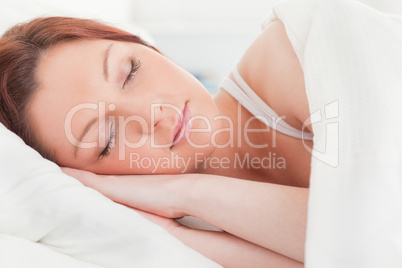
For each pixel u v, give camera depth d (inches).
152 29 77.9
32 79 27.9
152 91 27.5
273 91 31.1
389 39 24.7
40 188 22.6
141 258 20.4
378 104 21.3
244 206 23.9
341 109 21.5
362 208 18.8
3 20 41.8
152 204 26.4
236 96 34.1
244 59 35.2
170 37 79.7
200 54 80.6
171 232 25.8
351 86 22.2
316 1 28.6
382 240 18.5
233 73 36.1
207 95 29.9
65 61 27.8
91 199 22.8
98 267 20.2
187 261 20.6
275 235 23.0
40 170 23.5
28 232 22.0
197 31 77.9
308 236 19.3
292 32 28.6
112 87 27.0
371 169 19.4
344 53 23.8
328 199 19.3
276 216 23.1
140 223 22.1
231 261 24.1
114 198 27.3
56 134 27.7
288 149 32.5
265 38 32.7
